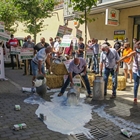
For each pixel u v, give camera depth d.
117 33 14.19
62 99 6.40
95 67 11.11
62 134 4.11
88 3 7.89
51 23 20.95
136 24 13.57
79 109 5.52
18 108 5.40
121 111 5.45
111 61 6.59
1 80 9.31
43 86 6.54
